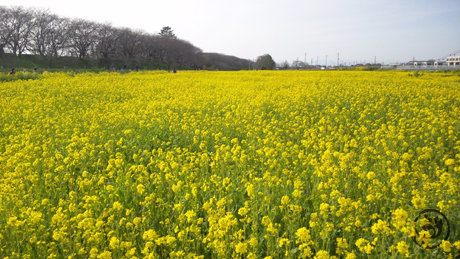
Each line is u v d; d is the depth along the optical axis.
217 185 6.30
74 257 4.57
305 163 7.20
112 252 4.52
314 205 5.59
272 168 7.15
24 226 4.94
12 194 5.81
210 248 4.85
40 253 4.66
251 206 5.36
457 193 5.49
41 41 74.12
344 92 19.52
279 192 5.98
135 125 11.82
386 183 6.29
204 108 15.19
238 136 10.91
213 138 10.20
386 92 18.81
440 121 10.09
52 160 7.61
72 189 6.68
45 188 6.50
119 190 6.31
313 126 11.77
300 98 17.00
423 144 9.21
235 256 4.39
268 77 36.50
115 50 88.12
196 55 113.06
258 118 12.14
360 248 4.17
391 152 7.51
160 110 15.15
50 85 24.86
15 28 72.81
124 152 9.20
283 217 5.06
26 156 7.81
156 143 9.81
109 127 11.26
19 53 74.50
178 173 7.03
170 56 102.38
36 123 12.38
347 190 5.92
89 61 82.00
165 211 5.63
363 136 10.09
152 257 4.09
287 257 4.23
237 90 21.73
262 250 4.66
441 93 18.61
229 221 4.48
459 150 8.38
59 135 10.09
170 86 25.83
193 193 5.69
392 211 5.03
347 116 13.31
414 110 12.76
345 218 4.86
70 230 4.90
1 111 14.75
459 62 114.19
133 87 24.83
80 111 15.10
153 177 6.96
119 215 5.39
